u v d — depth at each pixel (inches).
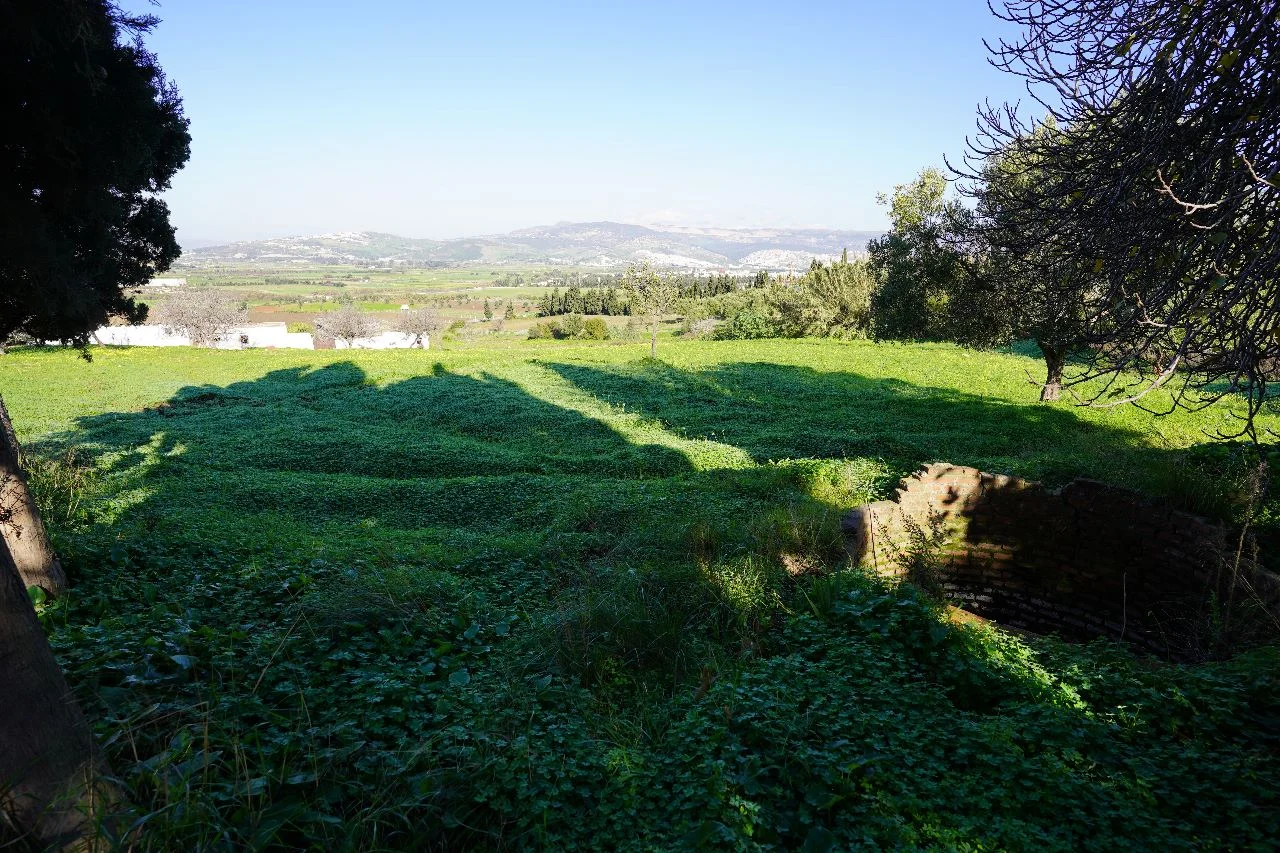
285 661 182.9
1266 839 114.0
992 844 112.9
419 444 660.7
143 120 392.5
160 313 2288.4
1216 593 229.9
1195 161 148.5
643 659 198.2
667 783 134.3
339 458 622.8
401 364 1350.9
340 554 308.0
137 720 140.7
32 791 102.7
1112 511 291.1
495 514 432.1
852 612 206.7
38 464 446.0
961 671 175.3
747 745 143.4
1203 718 154.9
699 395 933.8
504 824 124.2
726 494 403.5
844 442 592.7
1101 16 159.3
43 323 446.0
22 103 341.4
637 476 536.1
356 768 135.9
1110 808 121.6
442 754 141.7
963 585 334.0
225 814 117.4
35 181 370.6
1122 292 161.3
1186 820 121.7
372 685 172.2
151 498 435.2
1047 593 312.8
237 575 265.1
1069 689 169.9
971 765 135.4
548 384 1061.1
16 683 102.6
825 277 1817.2
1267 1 133.2
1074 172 174.4
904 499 326.3
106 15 331.9
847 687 162.4
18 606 104.6
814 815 123.0
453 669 191.8
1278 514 264.4
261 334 2662.4
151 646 175.3
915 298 792.3
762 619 217.0
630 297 1418.6
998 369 1085.1
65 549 257.4
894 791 126.6
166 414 883.4
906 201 832.9
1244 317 141.5
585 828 123.0
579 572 279.4
